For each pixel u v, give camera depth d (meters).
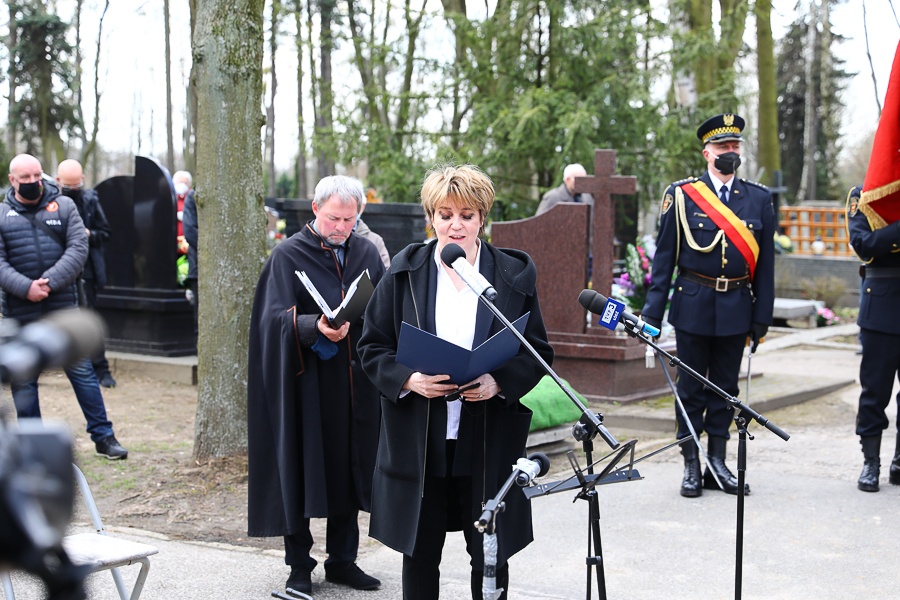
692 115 14.74
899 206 5.84
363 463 4.45
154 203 10.15
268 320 4.42
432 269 3.49
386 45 15.17
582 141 13.27
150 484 6.13
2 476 1.39
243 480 6.09
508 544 3.39
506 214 14.56
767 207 6.10
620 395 8.15
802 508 5.78
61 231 6.89
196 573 4.72
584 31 13.96
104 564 3.17
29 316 6.81
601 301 3.68
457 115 15.64
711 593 4.49
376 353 3.48
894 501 5.92
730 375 6.11
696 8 16.84
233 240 6.18
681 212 6.11
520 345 3.36
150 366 9.88
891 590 4.52
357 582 4.54
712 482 6.20
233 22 6.11
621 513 5.71
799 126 36.41
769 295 6.06
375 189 15.43
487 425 3.38
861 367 6.18
